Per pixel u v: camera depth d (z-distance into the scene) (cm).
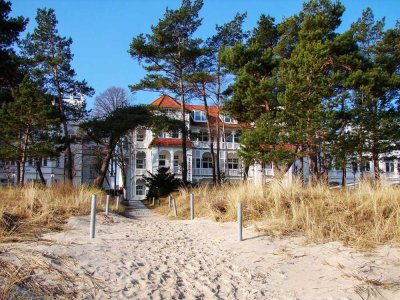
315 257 690
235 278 594
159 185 3359
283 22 2914
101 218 1353
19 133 2816
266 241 841
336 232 815
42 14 3488
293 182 1303
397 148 2584
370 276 571
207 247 844
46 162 5172
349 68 2523
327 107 2244
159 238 961
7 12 2516
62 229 1009
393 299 499
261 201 1199
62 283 480
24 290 434
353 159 2364
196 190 2328
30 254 564
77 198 1534
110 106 4912
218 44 3500
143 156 5266
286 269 639
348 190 1174
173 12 3262
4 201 1222
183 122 3219
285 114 2219
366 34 3272
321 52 2244
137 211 2506
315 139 2211
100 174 3347
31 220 1013
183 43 3278
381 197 995
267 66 2780
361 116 2352
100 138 3303
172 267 636
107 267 582
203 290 528
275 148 2369
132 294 482
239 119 2867
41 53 3491
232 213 1220
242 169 4562
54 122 2686
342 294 516
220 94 3719
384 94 2605
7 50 2620
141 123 3133
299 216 954
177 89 3481
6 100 3011
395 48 3048
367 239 752
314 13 2736
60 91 3566
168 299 478
